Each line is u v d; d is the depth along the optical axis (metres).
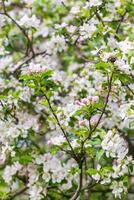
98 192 5.41
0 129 4.56
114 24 5.04
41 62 5.37
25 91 4.83
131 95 4.48
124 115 4.14
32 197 4.61
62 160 5.14
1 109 4.53
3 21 5.16
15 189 5.21
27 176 4.84
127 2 4.79
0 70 5.30
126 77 3.85
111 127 4.95
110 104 4.85
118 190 4.22
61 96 5.15
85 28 4.65
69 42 5.06
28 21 5.01
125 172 4.15
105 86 4.43
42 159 4.60
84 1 5.41
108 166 4.27
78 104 4.08
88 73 5.00
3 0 5.08
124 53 3.98
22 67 5.22
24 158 4.46
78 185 4.40
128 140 5.45
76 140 4.12
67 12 5.95
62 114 4.39
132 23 5.25
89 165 5.13
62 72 5.25
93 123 4.15
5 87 4.98
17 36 5.40
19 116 4.84
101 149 4.13
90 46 5.46
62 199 4.74
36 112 5.14
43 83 3.94
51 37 5.54
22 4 6.16
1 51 5.12
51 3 5.80
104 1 4.75
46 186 4.61
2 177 4.98
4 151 4.50
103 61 3.88
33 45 5.92
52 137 4.62
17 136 4.53
